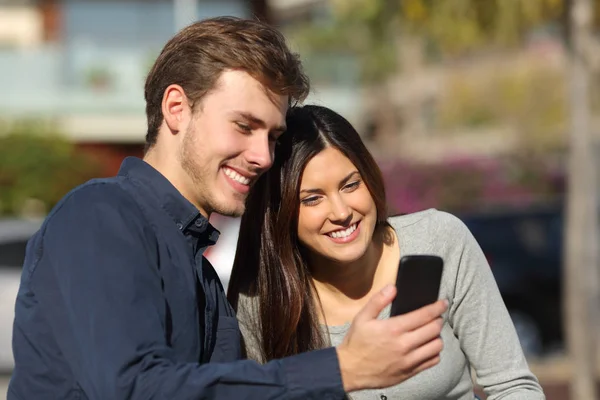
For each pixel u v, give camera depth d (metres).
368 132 25.64
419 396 3.51
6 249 10.55
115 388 2.39
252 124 2.85
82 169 20.66
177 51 2.89
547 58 22.23
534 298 12.83
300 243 3.69
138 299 2.53
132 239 2.64
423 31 9.48
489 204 22.03
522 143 22.12
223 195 2.88
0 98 22.64
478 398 3.80
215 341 3.06
